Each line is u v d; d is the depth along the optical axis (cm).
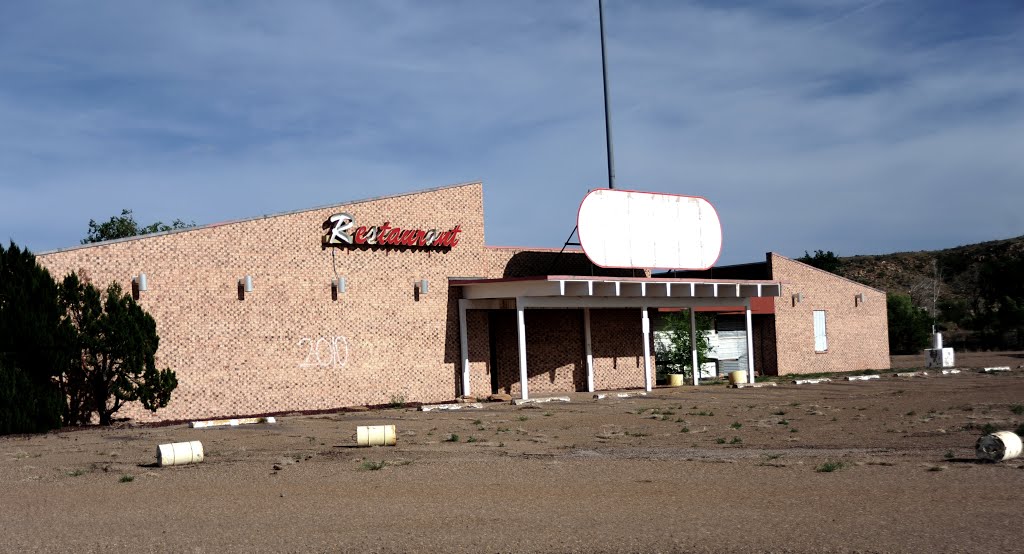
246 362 2889
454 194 3459
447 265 3419
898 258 13138
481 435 2102
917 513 1019
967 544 868
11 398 2330
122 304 2531
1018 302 7525
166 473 1562
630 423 2331
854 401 2820
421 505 1191
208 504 1240
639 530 994
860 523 980
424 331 3325
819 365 4928
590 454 1697
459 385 3406
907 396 2925
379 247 3231
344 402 3098
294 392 2986
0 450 1992
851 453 1578
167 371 2588
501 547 939
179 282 2770
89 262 2605
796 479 1300
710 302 4003
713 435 1986
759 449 1700
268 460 1702
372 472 1508
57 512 1209
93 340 2480
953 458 1439
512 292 3294
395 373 3234
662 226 3684
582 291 3344
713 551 890
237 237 2900
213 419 2780
